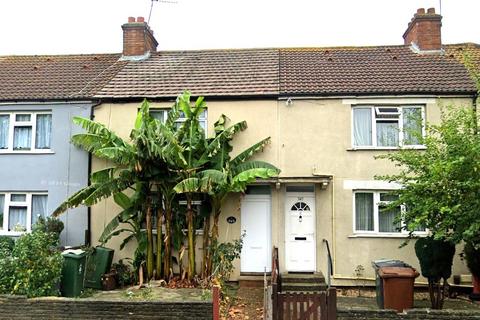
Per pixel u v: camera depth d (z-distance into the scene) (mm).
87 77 17328
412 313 9594
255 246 14812
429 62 16625
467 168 10078
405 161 11680
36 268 11219
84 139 14406
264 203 14977
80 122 14461
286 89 15297
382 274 11094
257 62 17578
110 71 17625
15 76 17734
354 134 14969
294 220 14852
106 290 13297
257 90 15336
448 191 10273
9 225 15672
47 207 15430
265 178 14195
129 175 13727
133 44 18547
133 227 14523
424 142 11711
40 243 11578
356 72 16297
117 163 14812
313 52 18328
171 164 13383
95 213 15164
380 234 14250
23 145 15977
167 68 17406
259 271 14695
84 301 10516
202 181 12688
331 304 8531
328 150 14766
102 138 14258
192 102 15289
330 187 14562
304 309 8539
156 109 15570
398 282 11039
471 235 9914
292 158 14797
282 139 14898
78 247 14297
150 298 11594
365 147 14648
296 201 14930
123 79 16656
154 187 14812
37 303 10570
